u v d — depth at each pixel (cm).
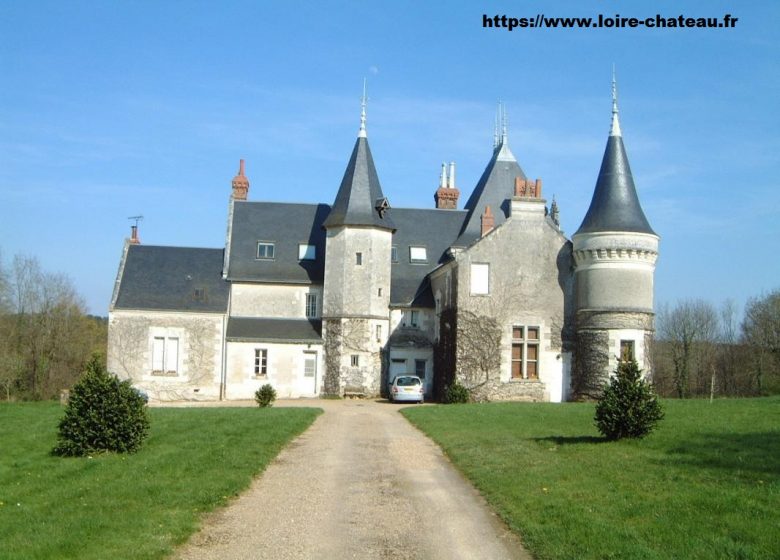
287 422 2272
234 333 4141
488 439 1891
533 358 3672
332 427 2298
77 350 5434
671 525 997
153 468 1453
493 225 4219
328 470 1520
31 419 2427
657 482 1259
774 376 5250
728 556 871
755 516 1016
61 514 1090
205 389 4053
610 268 3519
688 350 5884
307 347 4147
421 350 4178
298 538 1013
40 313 5259
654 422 1745
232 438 1886
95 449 1642
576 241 3634
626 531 978
